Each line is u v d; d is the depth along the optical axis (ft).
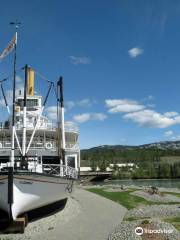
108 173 370.73
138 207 120.37
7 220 78.07
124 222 91.04
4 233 77.71
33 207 84.38
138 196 149.18
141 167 479.00
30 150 117.60
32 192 80.59
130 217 99.71
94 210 113.19
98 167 431.43
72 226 86.48
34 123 132.67
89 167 426.10
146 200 138.10
